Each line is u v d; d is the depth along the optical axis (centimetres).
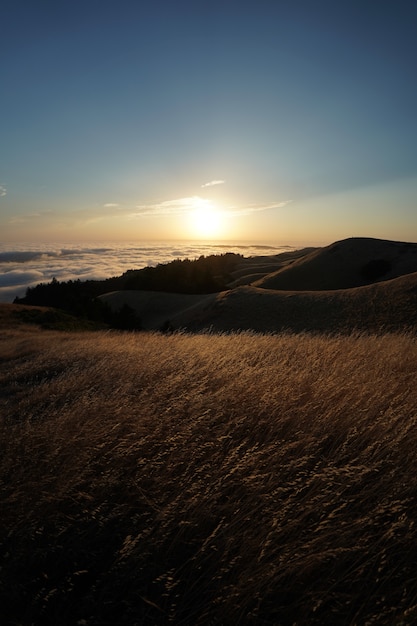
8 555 257
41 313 3559
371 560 231
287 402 439
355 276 8788
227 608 214
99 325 3759
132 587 238
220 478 289
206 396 471
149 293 8250
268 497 275
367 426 374
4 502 288
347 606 219
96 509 274
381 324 4088
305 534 255
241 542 250
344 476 289
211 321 5294
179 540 261
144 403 470
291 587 224
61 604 231
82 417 428
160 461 341
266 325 4784
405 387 502
